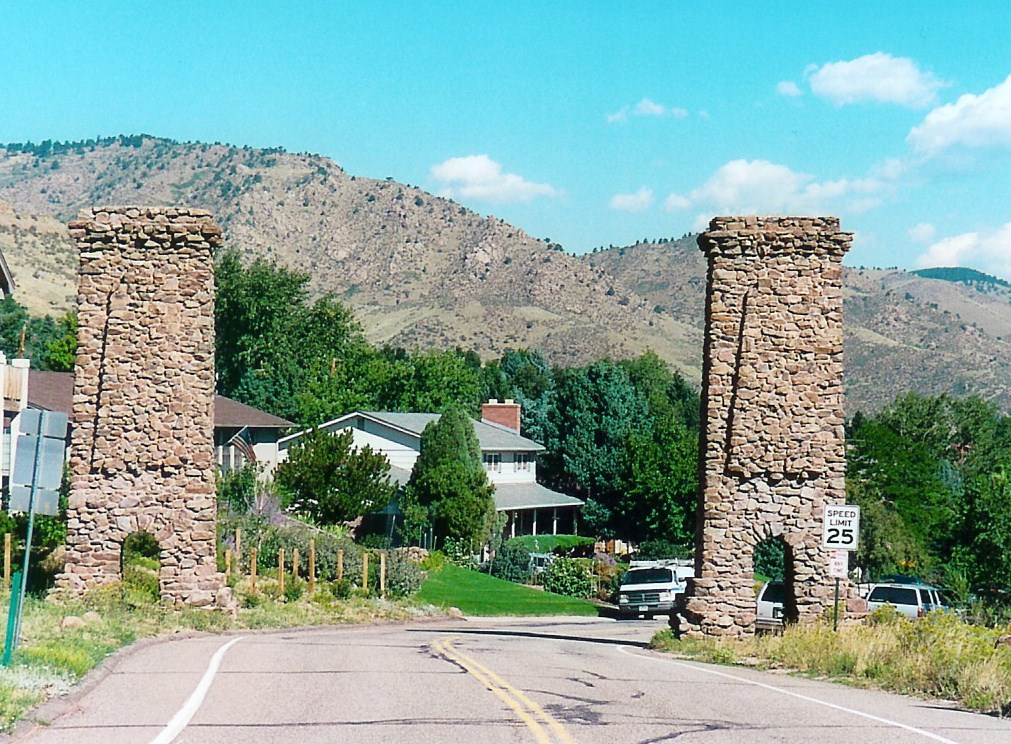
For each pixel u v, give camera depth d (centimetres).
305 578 4162
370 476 5828
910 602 3731
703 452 3028
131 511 3073
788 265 3008
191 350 3097
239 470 5866
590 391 9019
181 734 1245
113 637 2358
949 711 1605
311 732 1268
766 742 1262
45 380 5478
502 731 1286
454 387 9781
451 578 5697
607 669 2069
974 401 10119
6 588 2989
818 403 2991
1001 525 4591
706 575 2986
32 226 18100
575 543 7244
